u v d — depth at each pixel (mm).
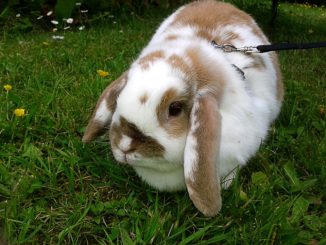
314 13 1301
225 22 384
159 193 340
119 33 759
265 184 345
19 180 345
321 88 559
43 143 397
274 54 425
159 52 309
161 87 275
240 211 317
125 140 278
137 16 900
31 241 294
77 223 302
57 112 437
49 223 308
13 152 382
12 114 439
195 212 323
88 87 490
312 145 405
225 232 309
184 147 283
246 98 318
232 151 309
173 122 279
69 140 397
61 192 342
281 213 310
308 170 382
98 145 392
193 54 309
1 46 661
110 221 320
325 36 876
